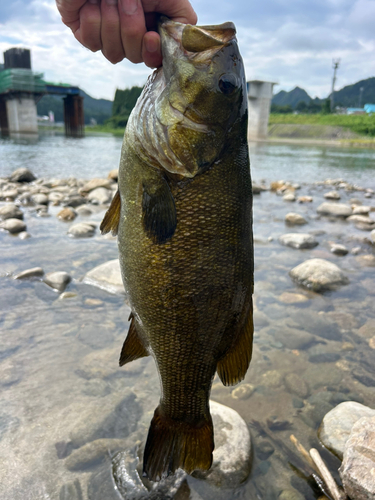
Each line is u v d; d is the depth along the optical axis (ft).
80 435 1.32
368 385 1.65
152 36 0.92
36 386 1.55
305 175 9.58
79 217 4.29
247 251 1.03
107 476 1.18
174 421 1.15
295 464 1.26
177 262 0.97
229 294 1.02
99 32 0.93
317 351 1.88
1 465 1.20
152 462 1.12
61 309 2.17
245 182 1.00
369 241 3.87
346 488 1.12
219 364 1.12
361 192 7.19
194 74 0.92
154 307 1.01
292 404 1.53
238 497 1.15
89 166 9.27
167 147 0.93
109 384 1.58
